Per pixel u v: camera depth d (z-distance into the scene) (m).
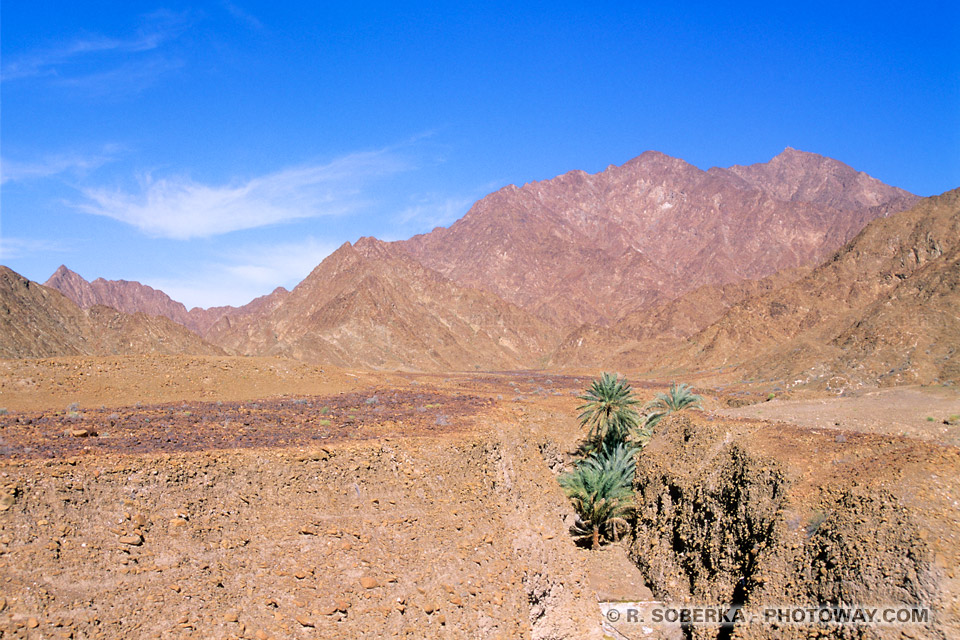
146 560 16.69
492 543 24.14
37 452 18.92
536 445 34.78
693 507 26.95
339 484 22.22
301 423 29.14
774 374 80.12
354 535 20.78
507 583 22.89
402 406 38.06
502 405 43.88
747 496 24.05
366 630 18.39
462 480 25.77
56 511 16.36
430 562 21.50
